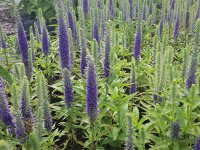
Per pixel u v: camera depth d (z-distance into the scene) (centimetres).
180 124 38
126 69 69
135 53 60
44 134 42
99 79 49
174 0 96
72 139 47
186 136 41
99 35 68
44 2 126
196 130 41
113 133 40
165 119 40
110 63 47
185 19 82
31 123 35
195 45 43
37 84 40
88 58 37
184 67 47
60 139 49
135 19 92
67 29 53
